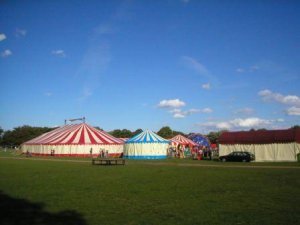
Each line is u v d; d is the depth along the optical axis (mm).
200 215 13133
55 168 35344
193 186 20797
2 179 24531
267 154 53312
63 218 12727
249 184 21609
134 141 62812
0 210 14000
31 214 13336
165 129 163500
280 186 20641
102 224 11922
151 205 14992
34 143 75438
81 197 16938
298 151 51500
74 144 69375
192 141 81688
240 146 55719
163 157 63562
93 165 41062
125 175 27750
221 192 18453
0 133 170500
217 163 46469
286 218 12602
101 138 72125
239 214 13242
